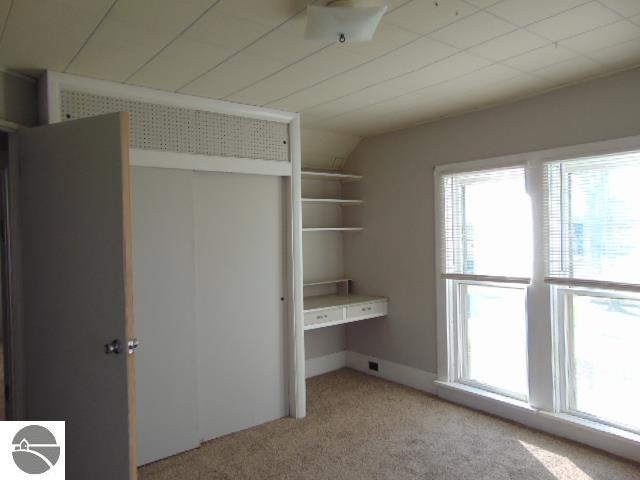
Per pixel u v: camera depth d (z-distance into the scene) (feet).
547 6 6.14
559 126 9.78
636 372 8.97
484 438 9.95
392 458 9.21
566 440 9.71
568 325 10.00
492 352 11.55
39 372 7.72
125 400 6.63
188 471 8.91
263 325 11.13
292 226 11.37
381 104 10.78
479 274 11.41
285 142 11.36
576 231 9.59
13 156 8.00
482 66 8.41
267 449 9.73
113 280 6.72
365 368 14.79
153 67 8.07
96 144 6.86
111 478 6.81
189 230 9.79
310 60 7.92
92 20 6.22
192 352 9.83
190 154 9.74
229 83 9.06
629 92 8.71
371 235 14.39
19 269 8.00
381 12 5.83
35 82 8.46
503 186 10.95
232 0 5.74
